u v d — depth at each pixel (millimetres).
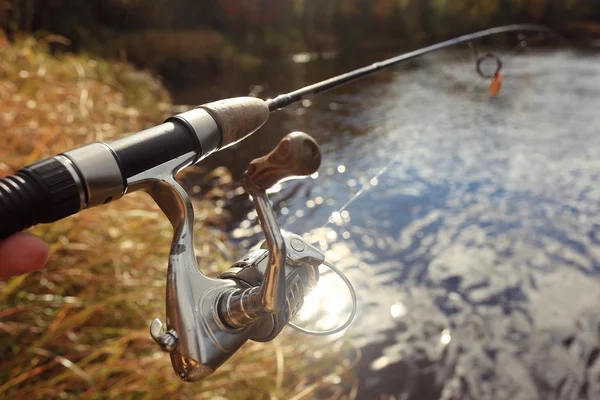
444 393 2803
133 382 2340
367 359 3041
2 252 548
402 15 18016
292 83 11961
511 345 3162
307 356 3008
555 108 8828
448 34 17672
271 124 8172
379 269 4027
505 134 7465
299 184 5723
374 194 5477
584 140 7148
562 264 4047
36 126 3703
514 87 10336
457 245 4383
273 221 715
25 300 2475
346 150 6914
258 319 726
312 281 847
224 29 15273
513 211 4988
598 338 3199
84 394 2158
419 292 3707
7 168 2855
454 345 3156
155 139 702
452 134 7535
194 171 5938
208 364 708
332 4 17938
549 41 16328
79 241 2906
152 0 13656
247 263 823
